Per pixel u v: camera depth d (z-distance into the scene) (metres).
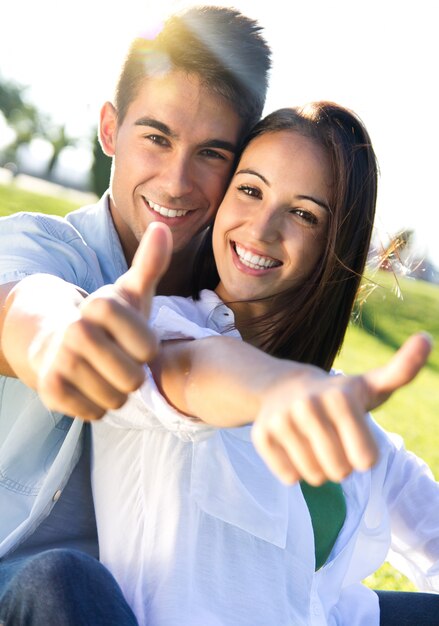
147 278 1.36
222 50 2.57
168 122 2.56
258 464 2.21
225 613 2.04
